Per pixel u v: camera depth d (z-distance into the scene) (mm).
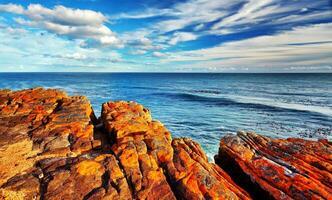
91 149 13367
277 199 10750
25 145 13242
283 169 12031
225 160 14305
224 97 79250
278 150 13969
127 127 14203
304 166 12414
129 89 109438
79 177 10219
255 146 14500
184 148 13461
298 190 10766
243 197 10727
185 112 52344
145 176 10609
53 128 15039
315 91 97500
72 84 135000
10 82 146000
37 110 17656
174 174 10977
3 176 10336
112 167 10930
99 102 62844
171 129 37719
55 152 12586
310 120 44656
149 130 14492
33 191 9461
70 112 17047
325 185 11047
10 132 14664
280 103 64750
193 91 102312
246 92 96562
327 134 36000
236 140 14594
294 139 15367
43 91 20953
